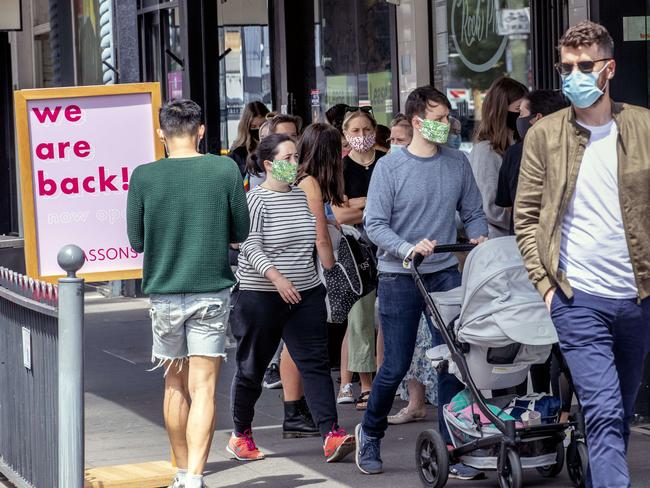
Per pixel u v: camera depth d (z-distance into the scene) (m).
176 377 15.95
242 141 25.48
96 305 36.78
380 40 31.36
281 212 17.38
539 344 14.56
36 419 15.44
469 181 16.92
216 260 15.27
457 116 28.66
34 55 49.38
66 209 16.81
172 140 15.54
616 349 13.21
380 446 18.42
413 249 15.75
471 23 27.84
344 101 33.34
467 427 15.77
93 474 16.75
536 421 15.43
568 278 12.92
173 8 33.03
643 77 19.27
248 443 18.05
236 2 35.56
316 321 17.58
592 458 12.66
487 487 16.25
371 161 22.08
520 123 18.52
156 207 15.20
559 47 12.81
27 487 15.85
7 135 53.12
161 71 34.34
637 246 12.74
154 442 19.42
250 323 17.42
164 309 15.27
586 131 12.79
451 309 15.72
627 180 12.66
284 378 19.31
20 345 16.05
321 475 17.05
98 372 25.88
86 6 38.03
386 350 16.58
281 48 34.97
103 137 16.88
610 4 19.12
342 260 19.16
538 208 13.27
